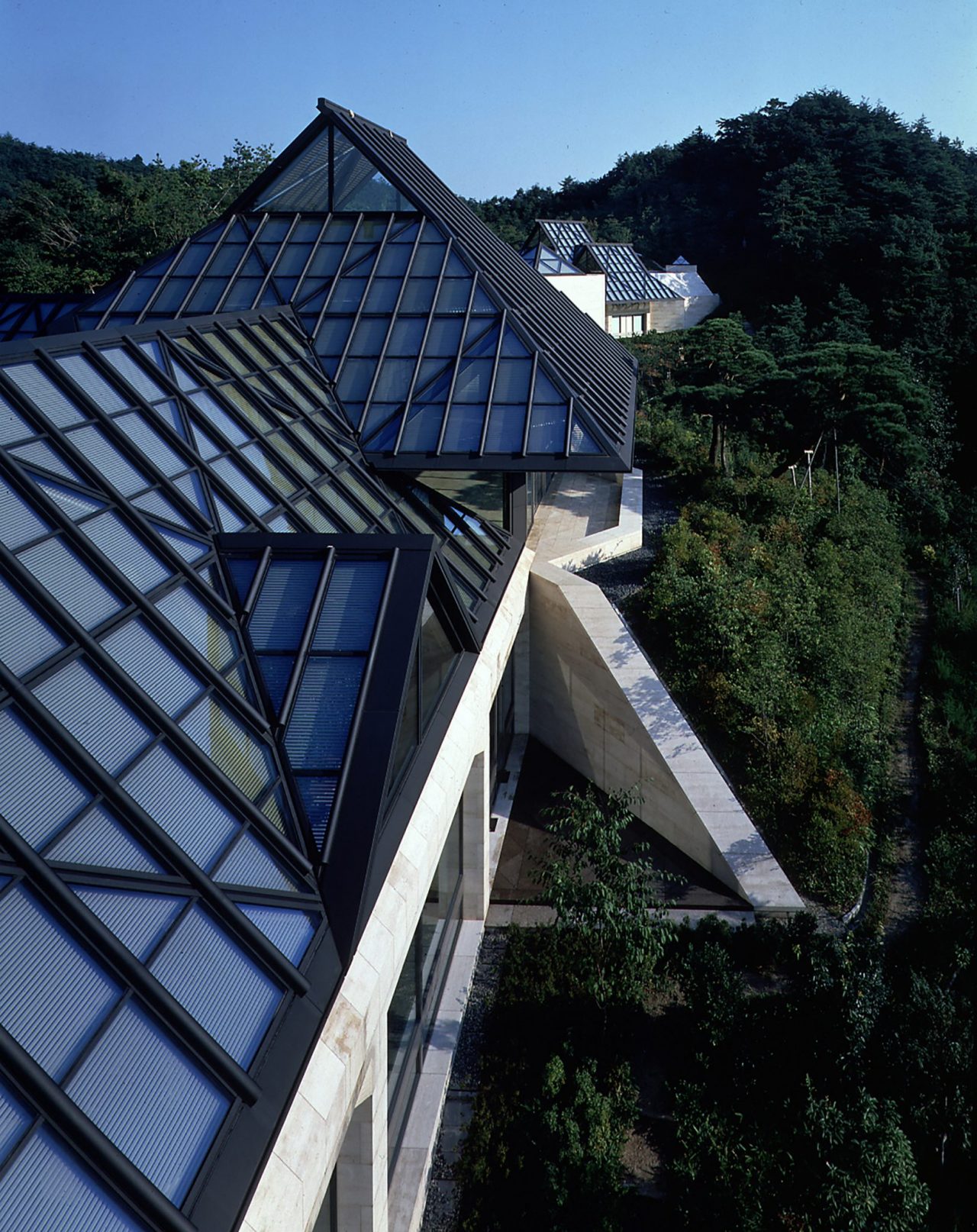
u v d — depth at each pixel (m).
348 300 25.23
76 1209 6.29
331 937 9.52
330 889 9.80
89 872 8.16
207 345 19.09
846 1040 15.41
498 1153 14.91
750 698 23.61
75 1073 6.92
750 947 19.44
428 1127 15.08
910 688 31.47
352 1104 9.70
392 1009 14.46
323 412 21.55
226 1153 7.25
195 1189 6.86
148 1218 6.50
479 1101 15.98
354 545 12.65
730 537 32.62
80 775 8.77
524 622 27.77
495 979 19.20
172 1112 7.21
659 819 23.83
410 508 20.64
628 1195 14.34
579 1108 15.54
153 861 8.74
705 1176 14.37
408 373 23.19
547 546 29.62
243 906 9.04
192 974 8.14
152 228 64.88
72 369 13.88
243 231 27.66
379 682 11.27
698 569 28.89
